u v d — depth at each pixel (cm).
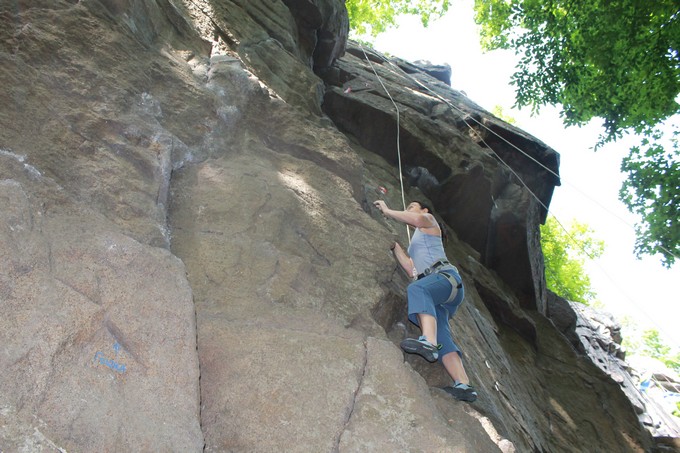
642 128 1395
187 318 286
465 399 436
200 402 288
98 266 280
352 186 588
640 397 1452
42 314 241
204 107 521
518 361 931
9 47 408
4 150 343
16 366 220
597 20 1352
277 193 486
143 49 520
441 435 319
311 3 930
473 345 696
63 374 230
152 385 253
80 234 294
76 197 356
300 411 306
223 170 485
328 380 327
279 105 603
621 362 1611
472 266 988
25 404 213
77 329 244
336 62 1121
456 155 994
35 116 379
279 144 575
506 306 990
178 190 447
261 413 300
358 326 418
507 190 1056
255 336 338
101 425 224
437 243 481
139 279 288
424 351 407
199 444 247
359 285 454
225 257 404
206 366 313
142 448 228
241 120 560
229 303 370
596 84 1412
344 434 304
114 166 392
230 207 449
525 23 1496
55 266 268
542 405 864
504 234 1034
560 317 1354
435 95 1223
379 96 1050
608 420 919
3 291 239
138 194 386
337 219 509
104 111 423
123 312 269
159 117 478
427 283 446
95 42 466
